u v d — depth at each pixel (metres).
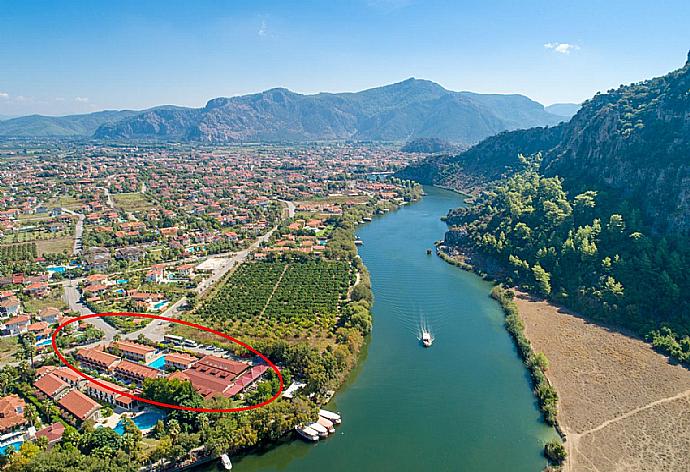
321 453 162.50
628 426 174.88
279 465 158.25
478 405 188.00
